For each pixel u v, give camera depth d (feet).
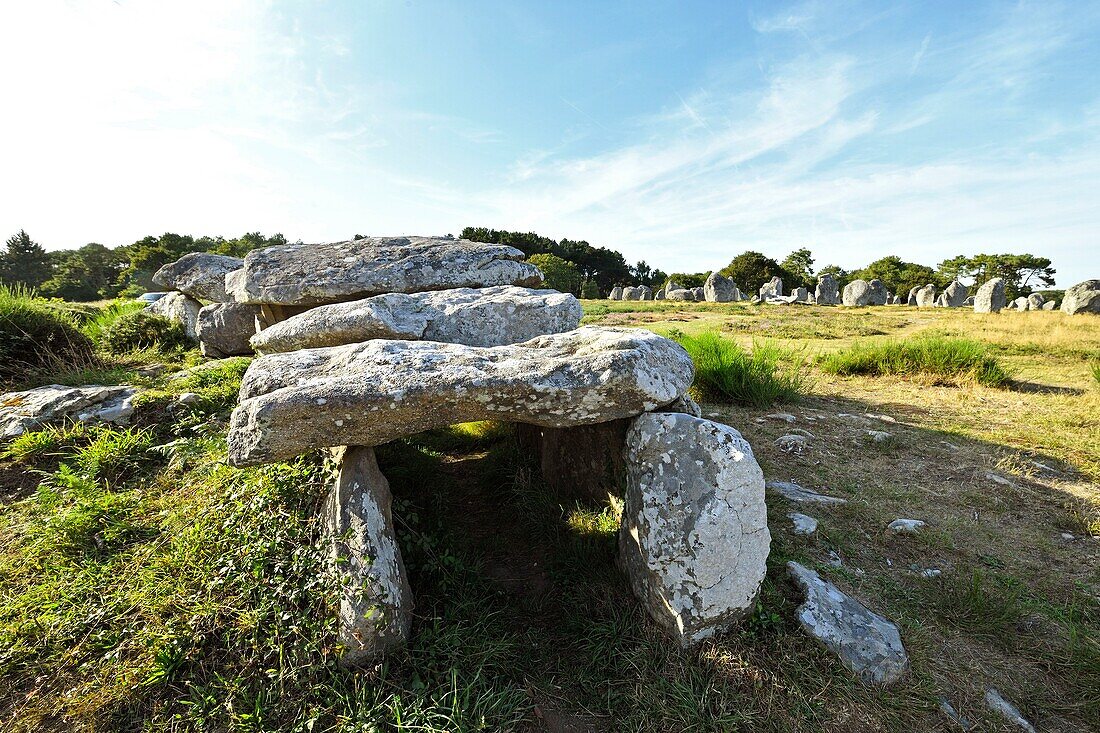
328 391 8.32
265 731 7.04
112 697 7.23
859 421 18.06
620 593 9.40
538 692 7.97
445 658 8.17
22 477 12.12
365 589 8.08
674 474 8.66
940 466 14.46
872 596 9.57
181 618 8.14
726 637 8.36
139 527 10.19
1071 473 13.97
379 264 15.56
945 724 7.43
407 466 13.25
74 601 8.56
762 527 8.58
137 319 24.90
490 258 16.58
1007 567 10.39
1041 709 7.71
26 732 6.91
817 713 7.47
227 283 17.66
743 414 18.88
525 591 9.98
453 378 8.67
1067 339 32.65
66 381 17.47
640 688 7.87
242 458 8.36
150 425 14.16
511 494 12.76
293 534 9.16
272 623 8.06
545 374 8.85
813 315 52.01
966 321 43.68
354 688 7.48
